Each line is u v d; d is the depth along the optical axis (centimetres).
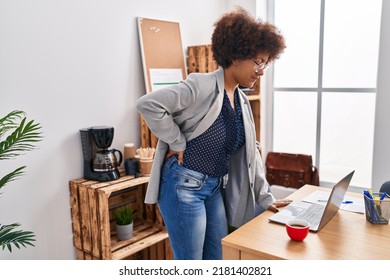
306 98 356
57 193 230
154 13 281
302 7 347
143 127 271
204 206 172
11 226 189
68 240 238
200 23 324
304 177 343
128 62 265
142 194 276
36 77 215
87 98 241
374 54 318
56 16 221
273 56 162
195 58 305
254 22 156
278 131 377
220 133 162
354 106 332
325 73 343
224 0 351
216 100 157
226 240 143
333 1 331
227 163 175
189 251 169
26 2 207
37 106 217
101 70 248
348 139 339
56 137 227
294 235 141
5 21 200
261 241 142
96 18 242
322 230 151
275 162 357
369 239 143
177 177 164
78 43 233
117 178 237
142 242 242
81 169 242
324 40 339
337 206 166
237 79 166
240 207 187
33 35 212
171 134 157
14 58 205
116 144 262
